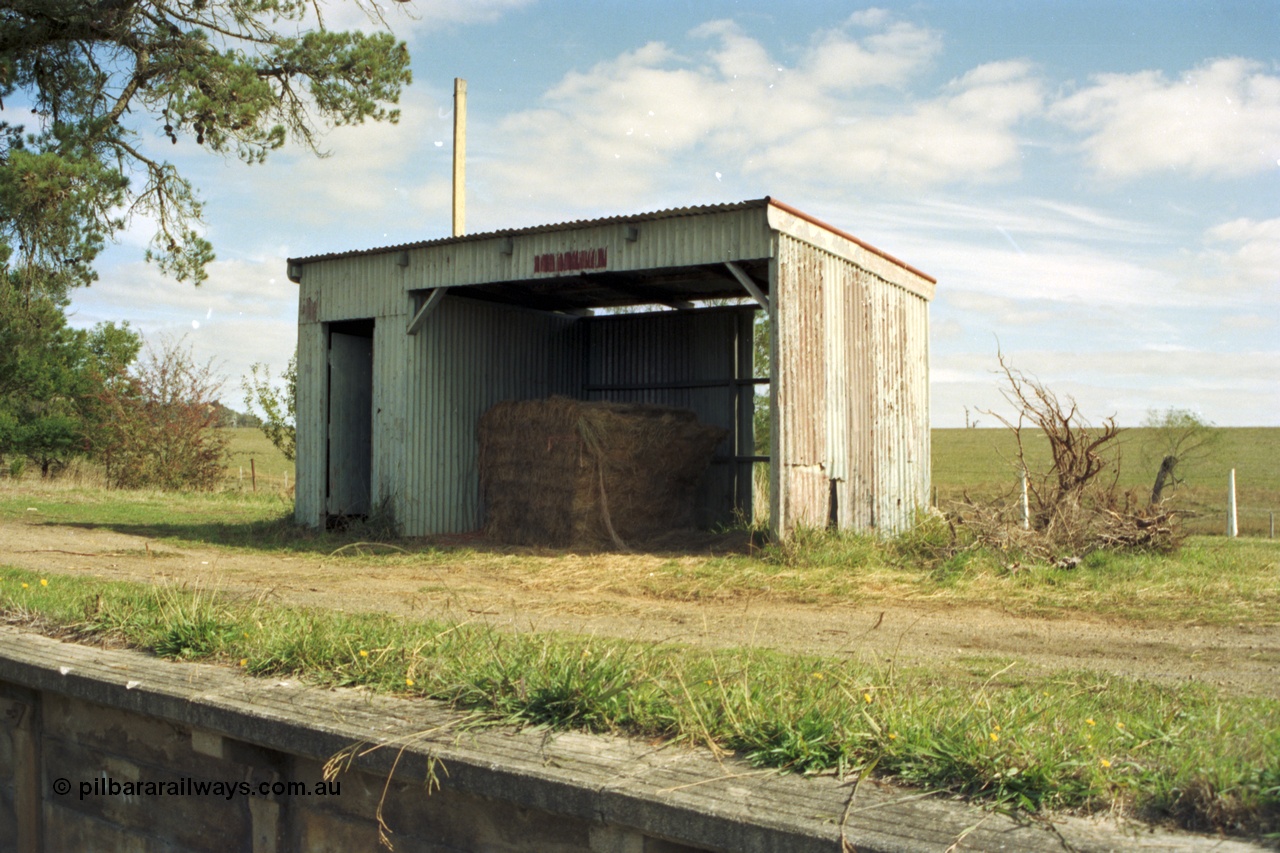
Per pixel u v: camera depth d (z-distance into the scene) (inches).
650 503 530.6
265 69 602.5
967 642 259.1
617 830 101.6
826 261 487.8
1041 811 90.0
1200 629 280.1
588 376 696.4
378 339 575.5
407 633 181.3
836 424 491.8
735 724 114.0
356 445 624.4
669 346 660.1
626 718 122.4
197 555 483.5
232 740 139.0
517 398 637.3
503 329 629.6
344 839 132.2
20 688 181.0
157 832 156.3
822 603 336.5
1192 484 1063.0
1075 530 430.3
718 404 635.5
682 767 105.9
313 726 125.8
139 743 159.5
